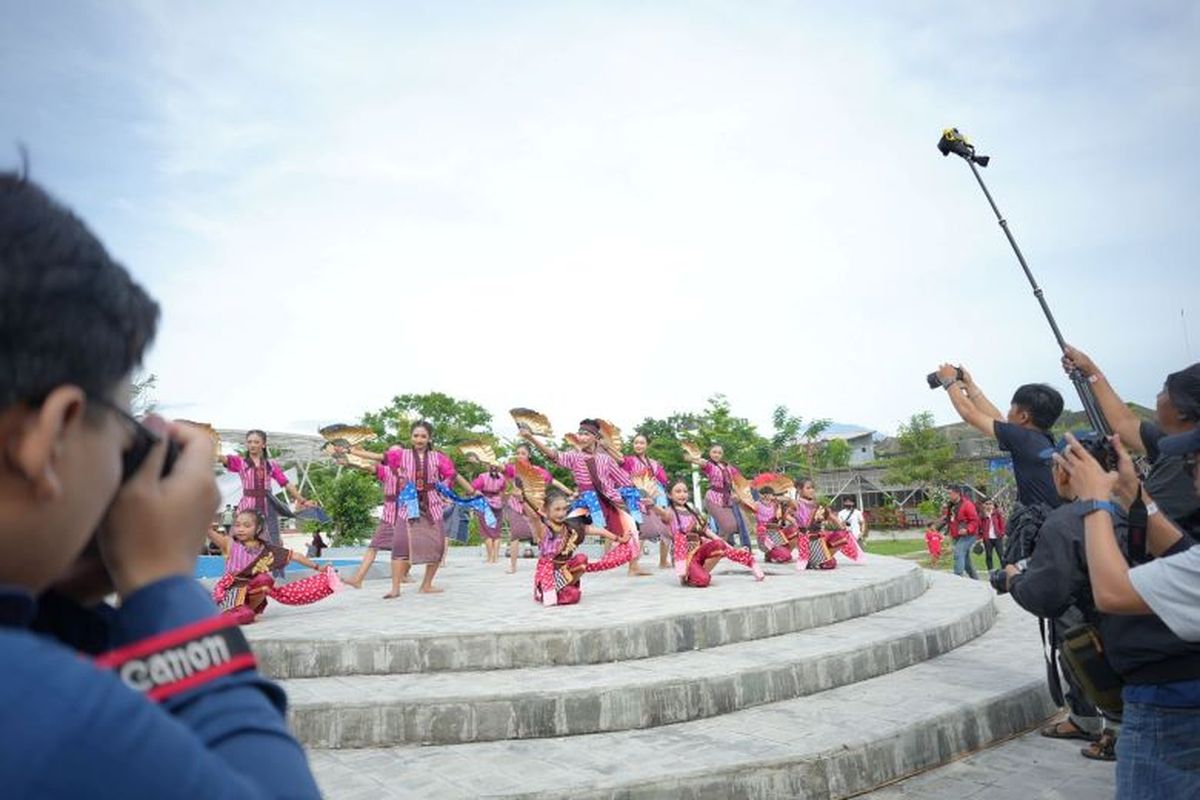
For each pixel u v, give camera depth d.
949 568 17.67
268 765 0.71
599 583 8.65
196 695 0.75
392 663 5.34
